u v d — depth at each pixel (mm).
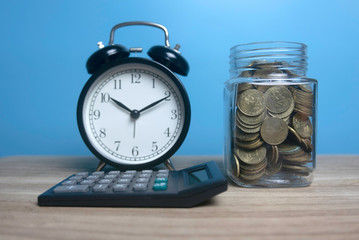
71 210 479
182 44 1137
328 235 378
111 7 1129
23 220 434
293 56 670
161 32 1126
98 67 711
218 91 1164
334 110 1176
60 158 1004
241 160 621
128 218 443
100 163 718
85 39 1145
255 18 1130
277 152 615
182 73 744
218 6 1131
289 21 1131
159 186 510
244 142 622
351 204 511
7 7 1146
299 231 391
